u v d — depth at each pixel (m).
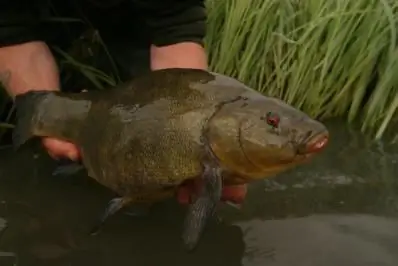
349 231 0.90
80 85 1.23
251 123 0.79
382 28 1.30
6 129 1.13
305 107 1.30
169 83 0.84
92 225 0.93
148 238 0.90
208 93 0.82
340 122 1.28
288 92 1.30
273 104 0.80
